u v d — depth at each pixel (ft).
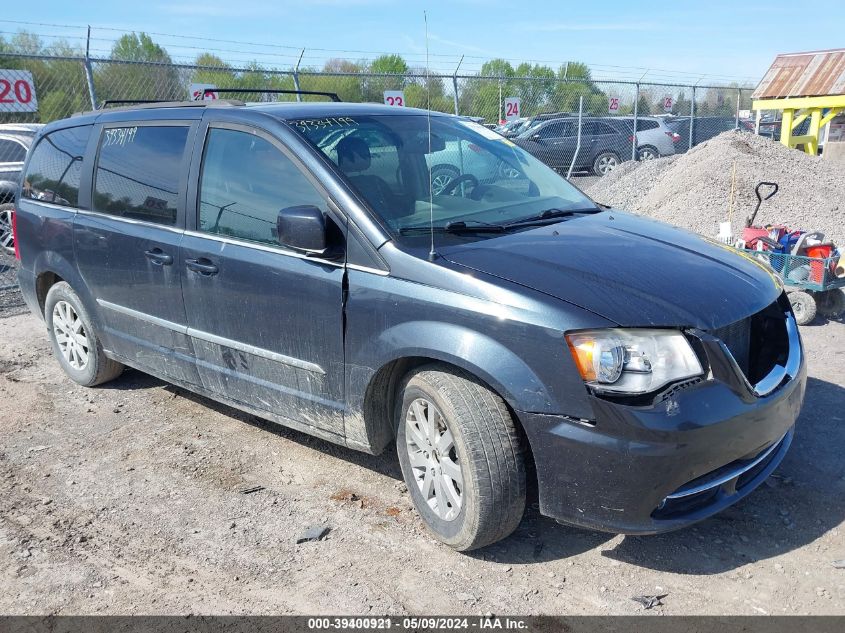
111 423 16.02
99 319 16.46
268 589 10.36
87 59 33.01
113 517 12.34
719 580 10.14
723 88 65.36
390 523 11.84
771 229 22.33
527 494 10.72
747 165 34.19
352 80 44.37
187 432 15.47
